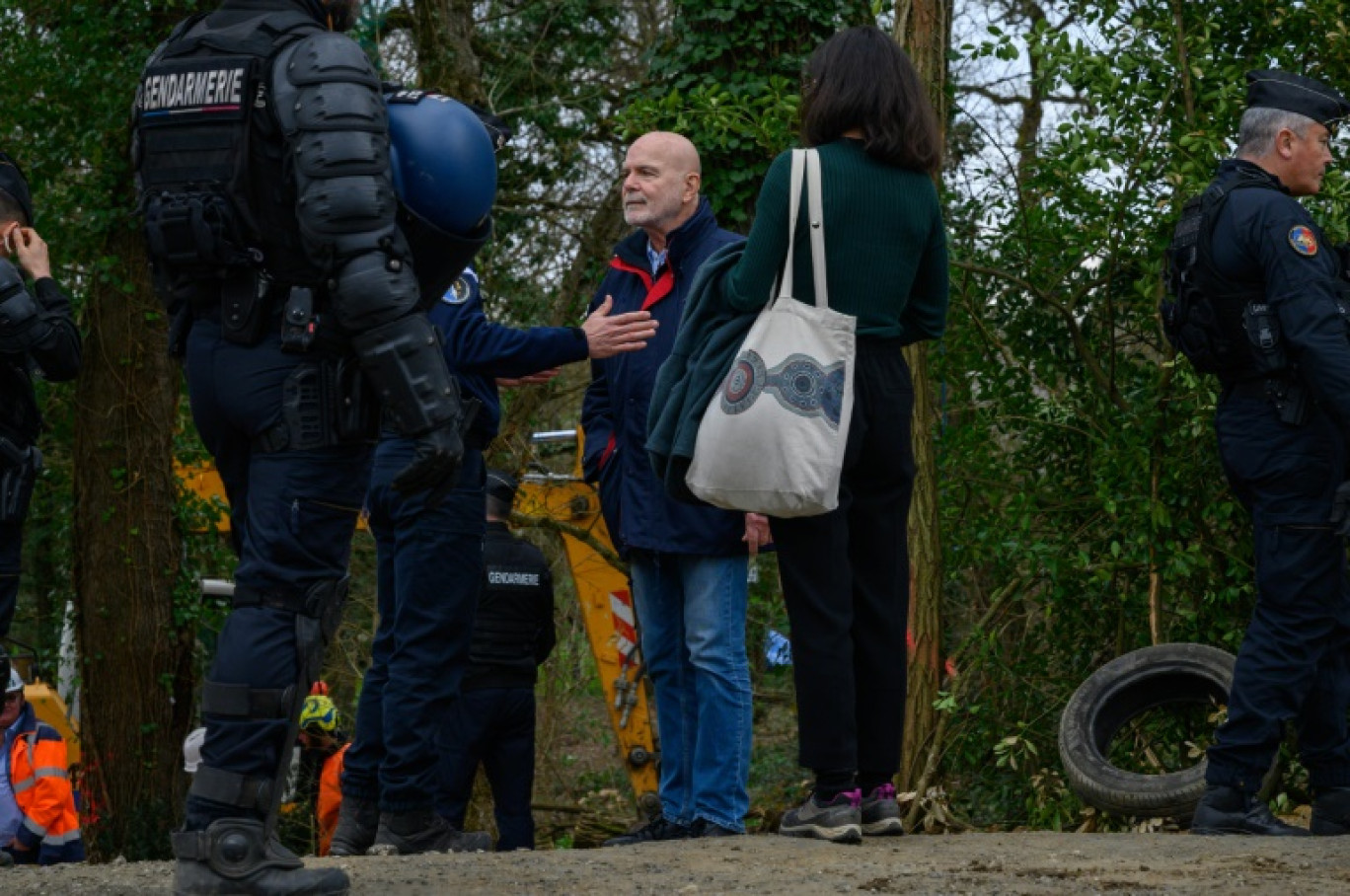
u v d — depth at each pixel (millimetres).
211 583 13281
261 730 2789
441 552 4523
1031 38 6863
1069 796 6879
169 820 12586
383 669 4867
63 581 15336
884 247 3887
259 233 2824
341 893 2895
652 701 10133
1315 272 4277
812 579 3955
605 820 12000
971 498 7672
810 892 3180
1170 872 3455
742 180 8461
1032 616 7480
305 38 2844
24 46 11875
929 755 7285
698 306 4008
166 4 12211
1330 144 6711
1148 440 6750
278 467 2850
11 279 4203
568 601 13281
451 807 6602
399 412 2777
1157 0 6969
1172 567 6504
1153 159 6754
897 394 3984
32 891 3270
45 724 6945
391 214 2791
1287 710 4398
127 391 12969
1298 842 4066
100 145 12320
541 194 15039
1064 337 7402
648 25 15469
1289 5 6816
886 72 3906
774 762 12461
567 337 4539
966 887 3236
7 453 4246
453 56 12945
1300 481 4371
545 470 10164
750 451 3744
